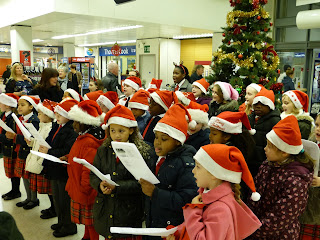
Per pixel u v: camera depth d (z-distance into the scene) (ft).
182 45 43.86
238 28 17.44
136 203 7.41
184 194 6.10
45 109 11.18
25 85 18.74
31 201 13.30
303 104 11.49
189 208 5.04
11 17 30.55
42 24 30.60
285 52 30.53
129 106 10.64
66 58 44.29
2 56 66.49
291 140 5.82
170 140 6.38
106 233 7.32
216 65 18.56
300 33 29.43
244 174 4.86
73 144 9.16
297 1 27.35
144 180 6.33
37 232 11.12
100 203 7.42
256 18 17.84
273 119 9.29
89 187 8.57
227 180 4.80
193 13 29.99
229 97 12.15
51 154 9.87
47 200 14.10
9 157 13.64
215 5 31.24
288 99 11.59
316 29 28.07
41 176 11.65
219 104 12.42
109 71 21.57
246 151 7.02
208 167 4.84
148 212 6.92
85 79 33.91
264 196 6.00
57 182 10.48
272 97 9.54
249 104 11.82
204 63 40.40
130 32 36.27
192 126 7.83
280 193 5.77
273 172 6.06
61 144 9.99
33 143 11.51
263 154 8.95
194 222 4.71
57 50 71.31
